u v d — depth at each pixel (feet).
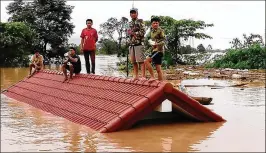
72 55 51.19
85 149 27.84
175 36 133.80
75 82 49.55
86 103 41.14
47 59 160.97
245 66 118.01
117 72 106.83
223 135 31.94
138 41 39.60
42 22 160.66
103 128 33.19
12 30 144.05
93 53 53.06
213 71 106.22
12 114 43.11
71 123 37.47
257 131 33.42
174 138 30.83
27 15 161.68
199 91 64.28
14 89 62.08
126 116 33.37
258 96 57.57
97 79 46.06
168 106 34.83
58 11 162.20
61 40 162.40
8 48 143.43
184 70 110.32
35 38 154.40
